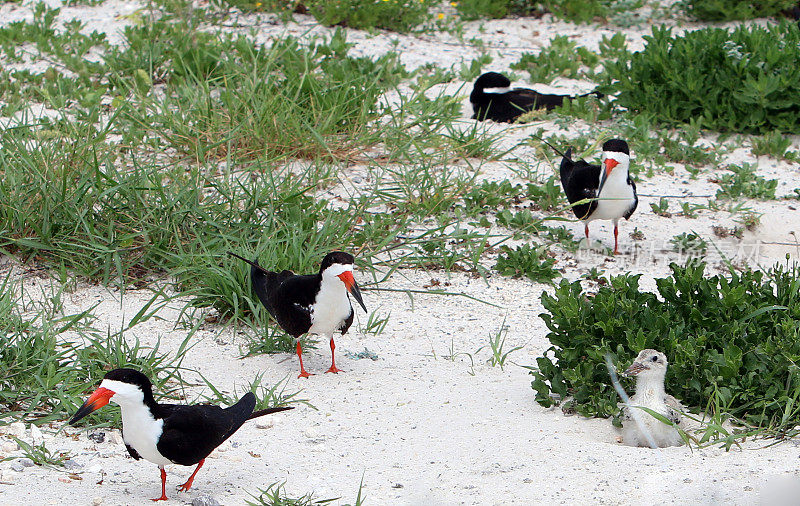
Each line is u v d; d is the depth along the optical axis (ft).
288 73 59.31
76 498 25.95
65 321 37.42
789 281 35.70
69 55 66.39
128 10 76.79
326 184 50.39
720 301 33.53
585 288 42.37
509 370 35.58
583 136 56.75
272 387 33.83
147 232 42.06
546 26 78.95
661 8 80.59
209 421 25.81
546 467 27.94
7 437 29.30
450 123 56.80
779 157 56.49
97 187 43.37
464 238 44.91
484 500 26.07
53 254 42.32
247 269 39.11
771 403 30.42
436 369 35.58
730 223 49.24
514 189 50.47
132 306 39.50
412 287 42.55
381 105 57.88
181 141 52.60
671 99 59.82
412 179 49.88
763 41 60.85
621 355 31.76
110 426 30.42
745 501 25.49
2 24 73.61
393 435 30.48
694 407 31.78
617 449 29.09
